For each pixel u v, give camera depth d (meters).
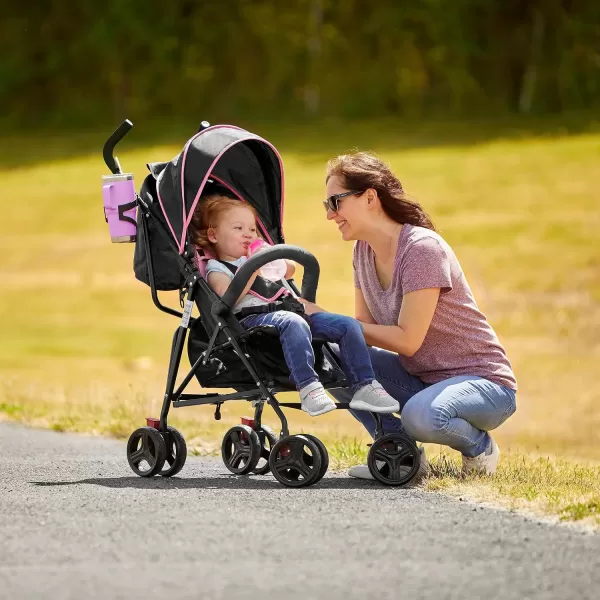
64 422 22.14
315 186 81.31
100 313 59.69
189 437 20.03
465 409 13.92
